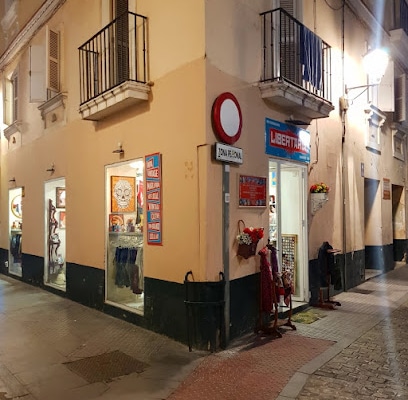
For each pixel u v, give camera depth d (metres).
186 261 5.43
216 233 5.33
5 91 12.13
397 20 11.70
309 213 7.45
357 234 9.49
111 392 4.13
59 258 9.56
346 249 8.87
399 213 13.17
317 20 7.77
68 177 8.41
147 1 6.15
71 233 8.29
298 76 6.74
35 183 10.14
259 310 5.94
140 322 6.29
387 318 6.66
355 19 9.46
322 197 7.37
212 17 5.39
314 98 6.69
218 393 4.06
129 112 6.53
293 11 6.99
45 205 9.67
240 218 5.75
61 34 8.64
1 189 12.65
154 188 5.96
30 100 8.96
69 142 8.40
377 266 11.19
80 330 6.21
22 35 10.48
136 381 4.38
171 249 5.67
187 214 5.43
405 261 13.15
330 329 6.05
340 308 7.31
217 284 5.23
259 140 6.12
